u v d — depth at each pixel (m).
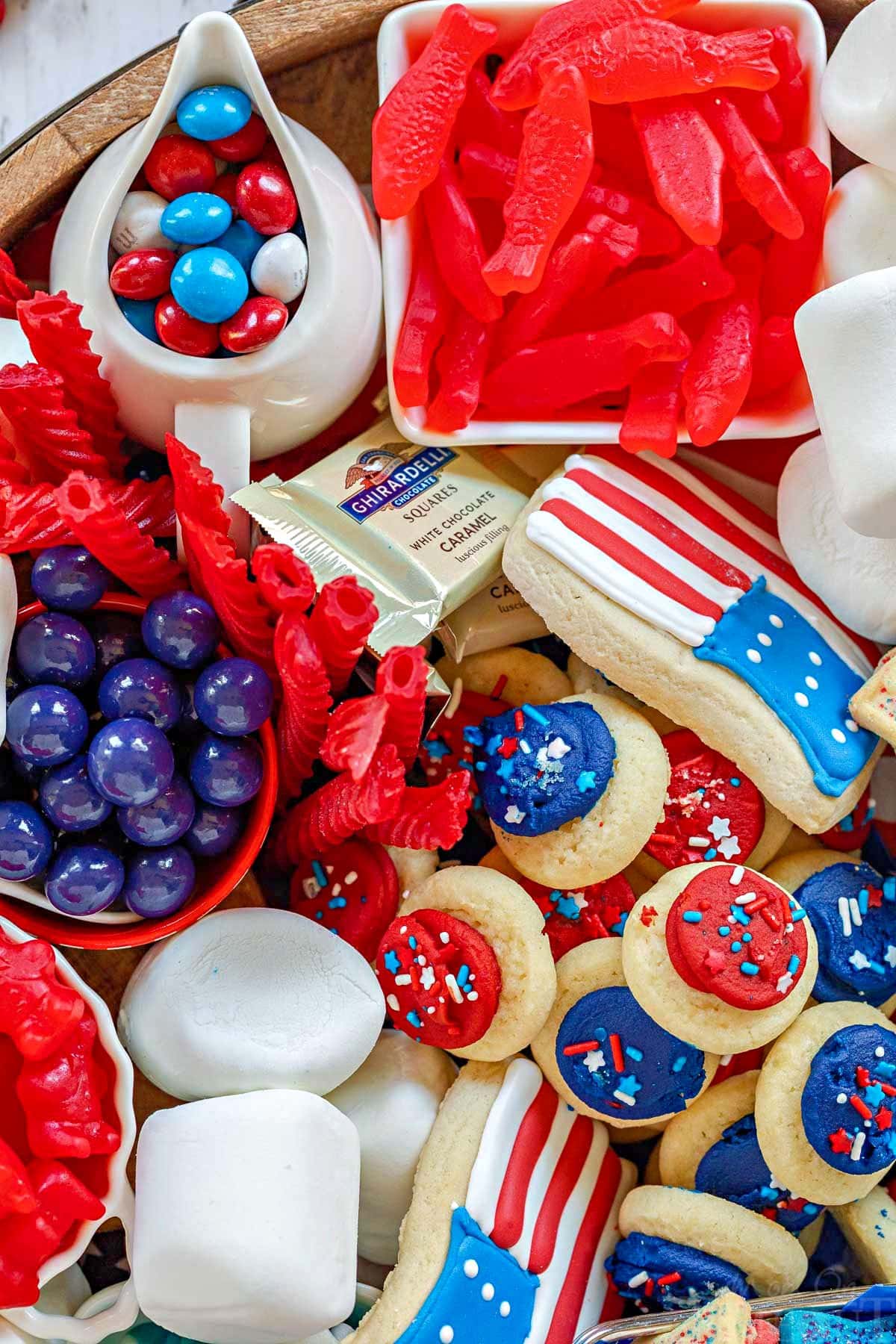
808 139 0.48
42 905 0.44
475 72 0.47
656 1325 0.46
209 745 0.44
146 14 0.56
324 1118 0.45
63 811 0.43
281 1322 0.45
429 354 0.47
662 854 0.49
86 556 0.44
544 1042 0.48
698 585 0.47
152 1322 0.47
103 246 0.45
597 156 0.48
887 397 0.43
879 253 0.47
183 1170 0.44
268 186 0.45
